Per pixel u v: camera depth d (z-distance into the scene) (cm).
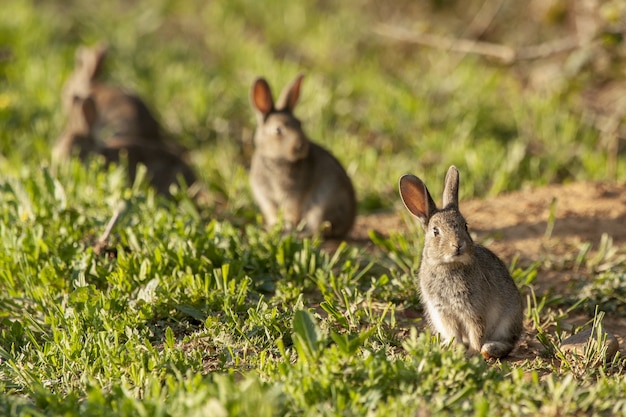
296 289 1083
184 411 745
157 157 1750
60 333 976
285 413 770
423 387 805
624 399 811
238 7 3030
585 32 2083
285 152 1401
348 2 2980
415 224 1364
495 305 982
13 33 2619
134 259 1121
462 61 2481
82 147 1802
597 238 1345
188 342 980
